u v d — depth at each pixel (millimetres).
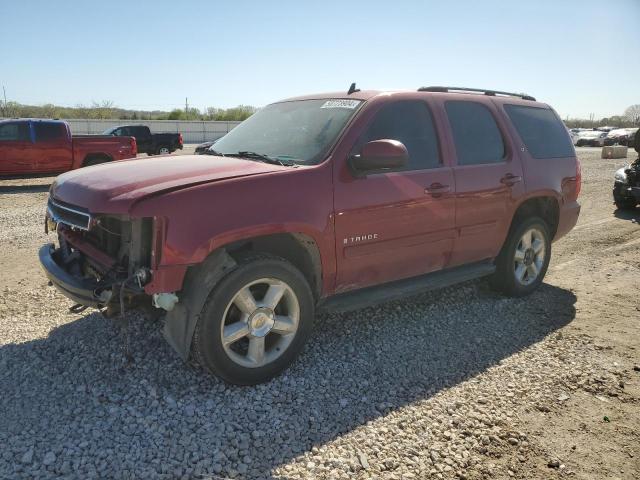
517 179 5012
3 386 3299
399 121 4207
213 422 3029
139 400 3189
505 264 5207
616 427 3197
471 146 4734
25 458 2625
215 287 3221
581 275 6332
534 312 5035
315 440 2924
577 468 2826
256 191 3334
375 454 2836
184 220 3066
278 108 4719
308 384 3520
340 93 4445
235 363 3352
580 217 10312
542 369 3877
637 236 8508
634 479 2754
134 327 4152
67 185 3578
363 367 3795
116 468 2602
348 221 3740
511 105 5340
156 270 3045
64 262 3828
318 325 4504
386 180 3965
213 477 2586
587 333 4559
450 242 4523
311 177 3574
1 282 5469
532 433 3105
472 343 4281
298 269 3639
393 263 4137
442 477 2693
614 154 26766
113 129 24891
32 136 14602
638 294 5617
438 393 3482
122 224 3299
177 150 29344
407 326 4570
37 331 4141
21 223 8867
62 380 3387
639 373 3863
